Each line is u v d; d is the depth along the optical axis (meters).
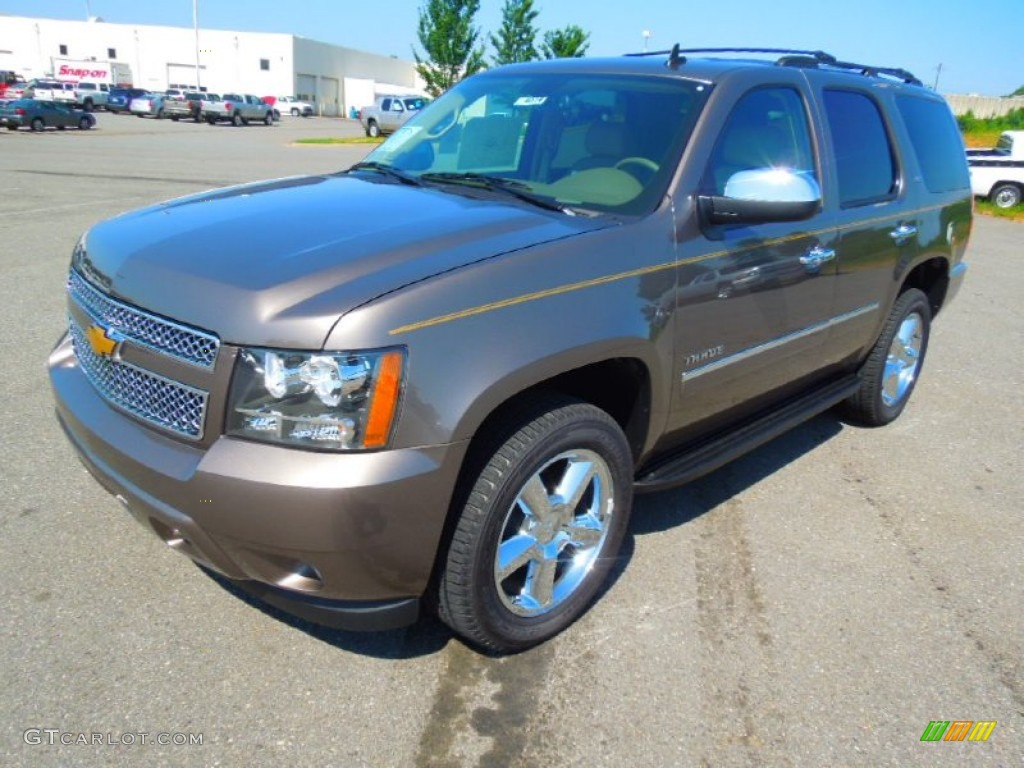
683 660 2.79
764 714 2.56
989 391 5.86
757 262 3.27
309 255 2.42
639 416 2.99
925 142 4.77
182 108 47.22
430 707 2.52
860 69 4.50
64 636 2.72
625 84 3.48
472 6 31.23
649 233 2.85
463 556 2.44
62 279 7.32
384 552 2.25
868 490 4.18
